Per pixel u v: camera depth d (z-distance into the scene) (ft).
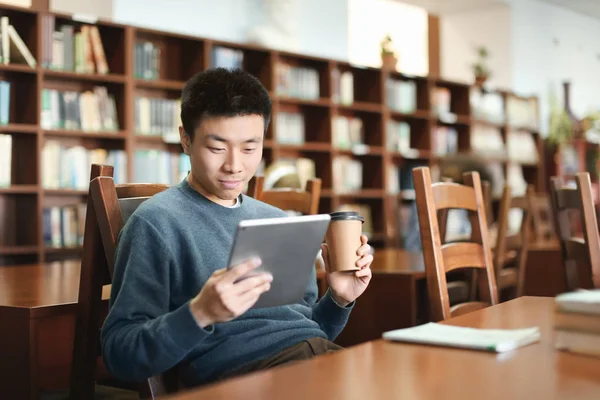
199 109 4.60
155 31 15.12
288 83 17.65
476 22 25.96
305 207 9.32
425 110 21.52
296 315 5.03
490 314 4.57
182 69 16.31
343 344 9.32
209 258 4.73
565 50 28.04
